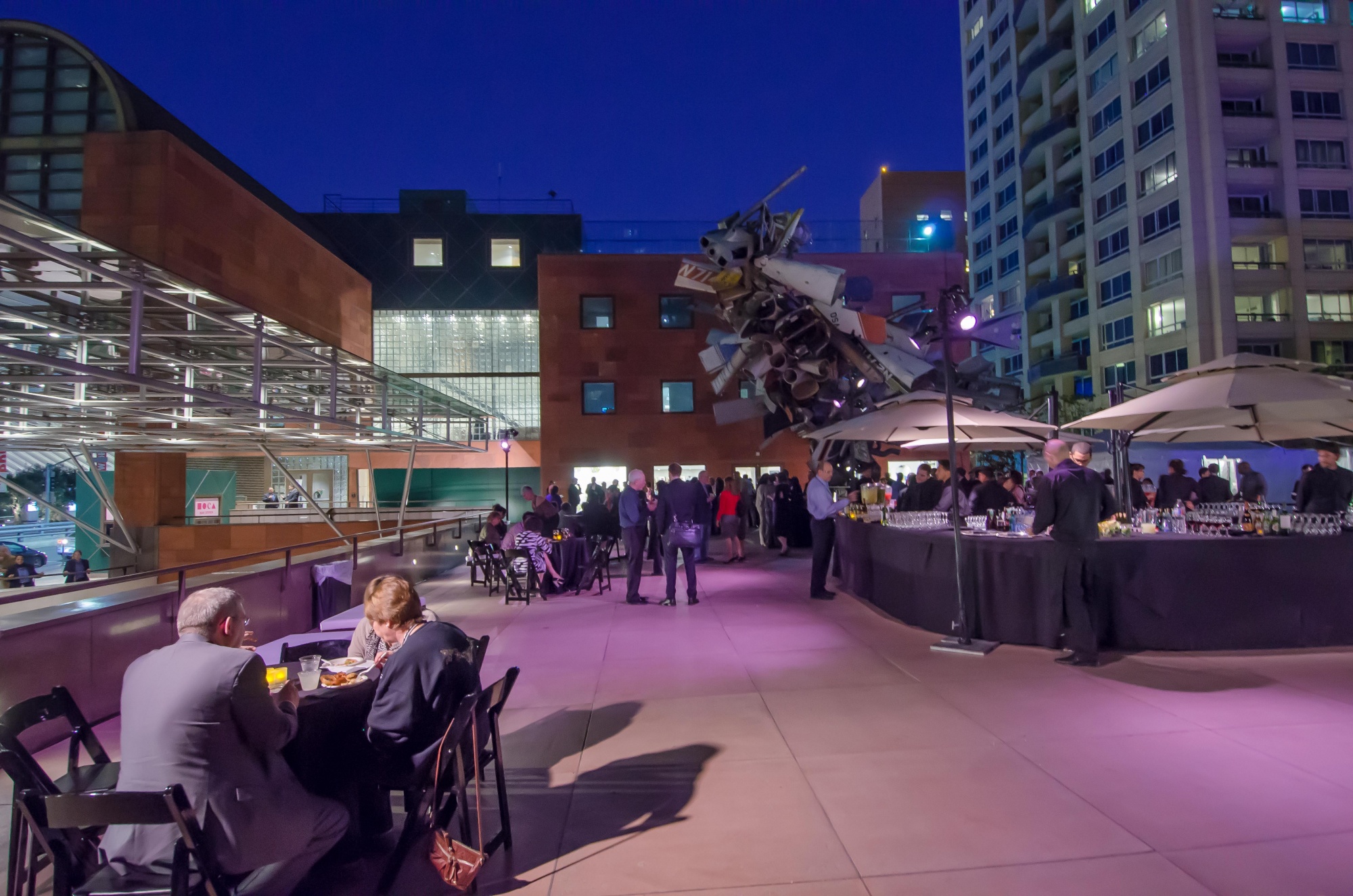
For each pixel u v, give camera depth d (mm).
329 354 10297
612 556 16250
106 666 5691
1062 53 46625
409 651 3430
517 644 7973
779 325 16203
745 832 3590
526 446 31406
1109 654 6484
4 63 18891
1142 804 3699
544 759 4645
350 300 21641
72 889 2770
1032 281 51750
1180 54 37531
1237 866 3113
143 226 14180
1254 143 37688
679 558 15992
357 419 15359
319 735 3449
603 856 3426
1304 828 3402
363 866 3477
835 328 16406
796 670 6488
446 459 31125
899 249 29438
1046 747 4496
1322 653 6293
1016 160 52469
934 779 4109
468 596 11750
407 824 3199
